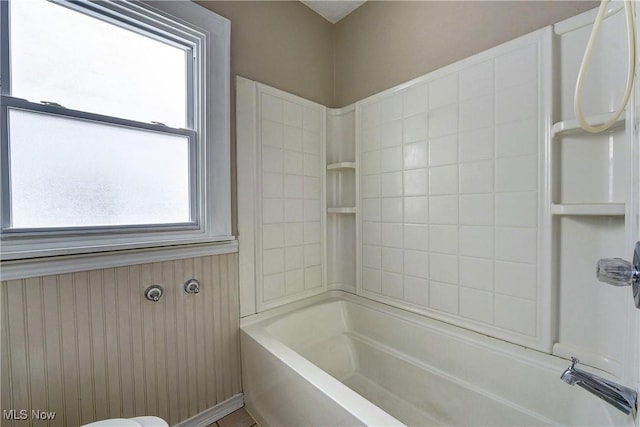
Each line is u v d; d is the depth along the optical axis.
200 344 1.29
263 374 1.26
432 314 1.43
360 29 1.79
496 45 1.21
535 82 1.09
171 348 1.20
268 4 1.58
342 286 1.92
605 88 0.95
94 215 1.07
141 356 1.12
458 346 1.27
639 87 0.67
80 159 1.04
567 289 1.06
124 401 1.08
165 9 1.18
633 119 0.74
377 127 1.66
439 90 1.38
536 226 1.10
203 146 1.31
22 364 0.88
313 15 1.82
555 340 1.08
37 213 0.96
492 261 1.22
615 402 0.68
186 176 1.30
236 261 1.42
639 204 0.68
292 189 1.67
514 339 1.17
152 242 1.15
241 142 1.44
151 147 1.20
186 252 1.23
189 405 1.25
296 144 1.69
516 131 1.14
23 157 0.93
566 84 1.04
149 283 1.14
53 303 0.93
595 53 0.97
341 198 1.94
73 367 0.97
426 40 1.46
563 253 1.07
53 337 0.93
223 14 1.39
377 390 1.52
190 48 1.30
